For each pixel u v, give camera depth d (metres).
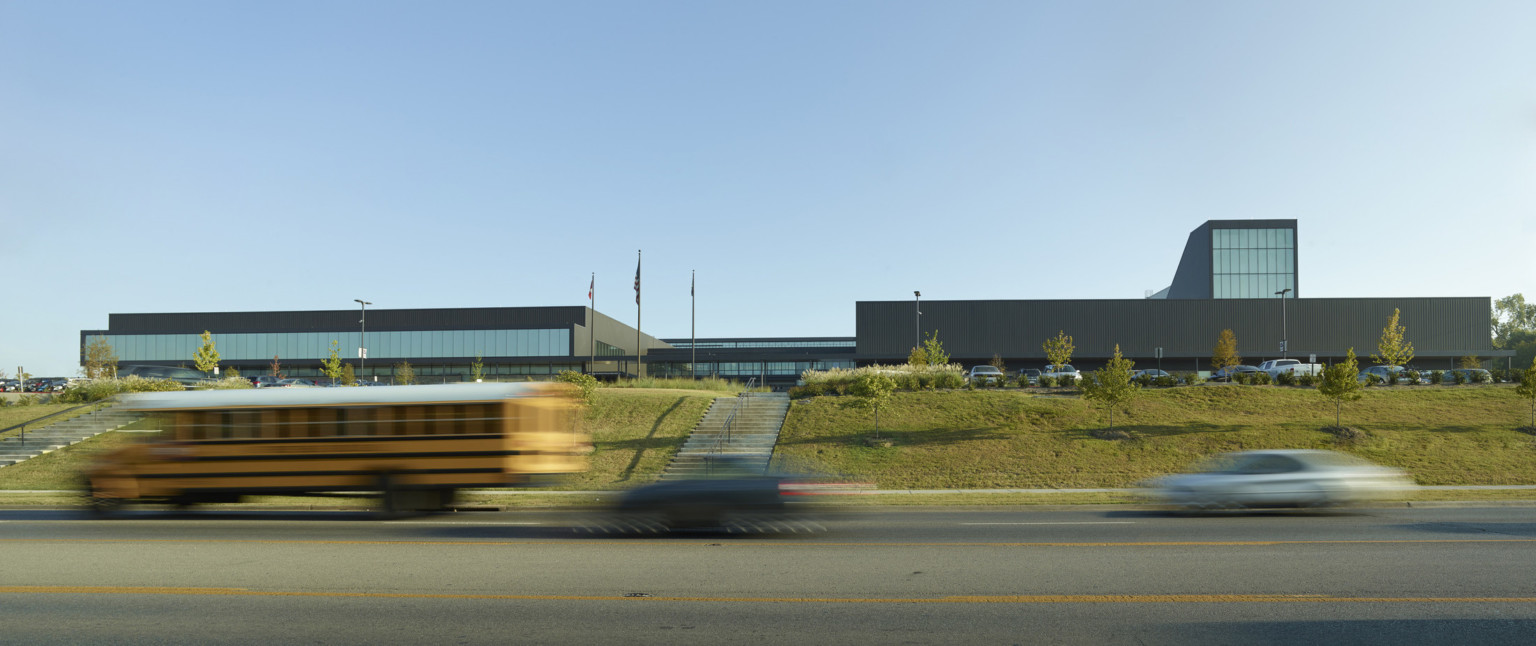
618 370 95.12
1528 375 30.55
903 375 40.25
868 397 32.31
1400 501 19.19
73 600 8.78
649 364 96.19
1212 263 90.50
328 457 16.83
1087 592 9.02
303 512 18.34
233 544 12.70
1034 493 22.22
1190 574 9.99
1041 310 80.44
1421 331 78.62
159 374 56.44
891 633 7.40
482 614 8.13
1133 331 79.75
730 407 36.47
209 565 10.81
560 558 11.34
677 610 8.27
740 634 7.38
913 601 8.62
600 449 30.95
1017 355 80.06
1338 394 30.28
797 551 11.92
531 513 17.81
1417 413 32.44
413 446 16.80
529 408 16.97
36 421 35.19
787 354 92.88
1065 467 27.11
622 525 14.25
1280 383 38.84
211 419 17.03
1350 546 12.12
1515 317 130.00
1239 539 12.92
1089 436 30.36
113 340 96.62
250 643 7.17
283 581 9.74
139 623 7.83
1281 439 29.28
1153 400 35.12
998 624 7.68
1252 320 79.31
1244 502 17.03
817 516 13.84
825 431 32.41
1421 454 27.30
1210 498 17.16
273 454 16.86
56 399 42.53
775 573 10.17
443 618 7.98
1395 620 7.78
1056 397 36.19
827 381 40.59
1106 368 32.97
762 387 47.53
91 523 16.00
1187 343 79.44
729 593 9.04
